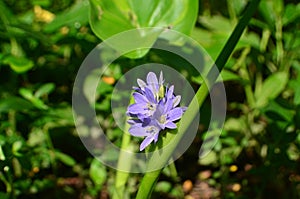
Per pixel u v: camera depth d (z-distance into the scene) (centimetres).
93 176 81
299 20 86
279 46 87
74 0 95
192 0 71
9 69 85
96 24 70
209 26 87
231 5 89
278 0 86
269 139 88
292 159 86
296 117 81
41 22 93
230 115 95
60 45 88
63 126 87
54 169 85
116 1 71
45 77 90
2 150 76
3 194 77
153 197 87
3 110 76
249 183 90
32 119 82
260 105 86
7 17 82
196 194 91
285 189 88
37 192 85
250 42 87
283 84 85
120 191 72
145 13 71
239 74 91
